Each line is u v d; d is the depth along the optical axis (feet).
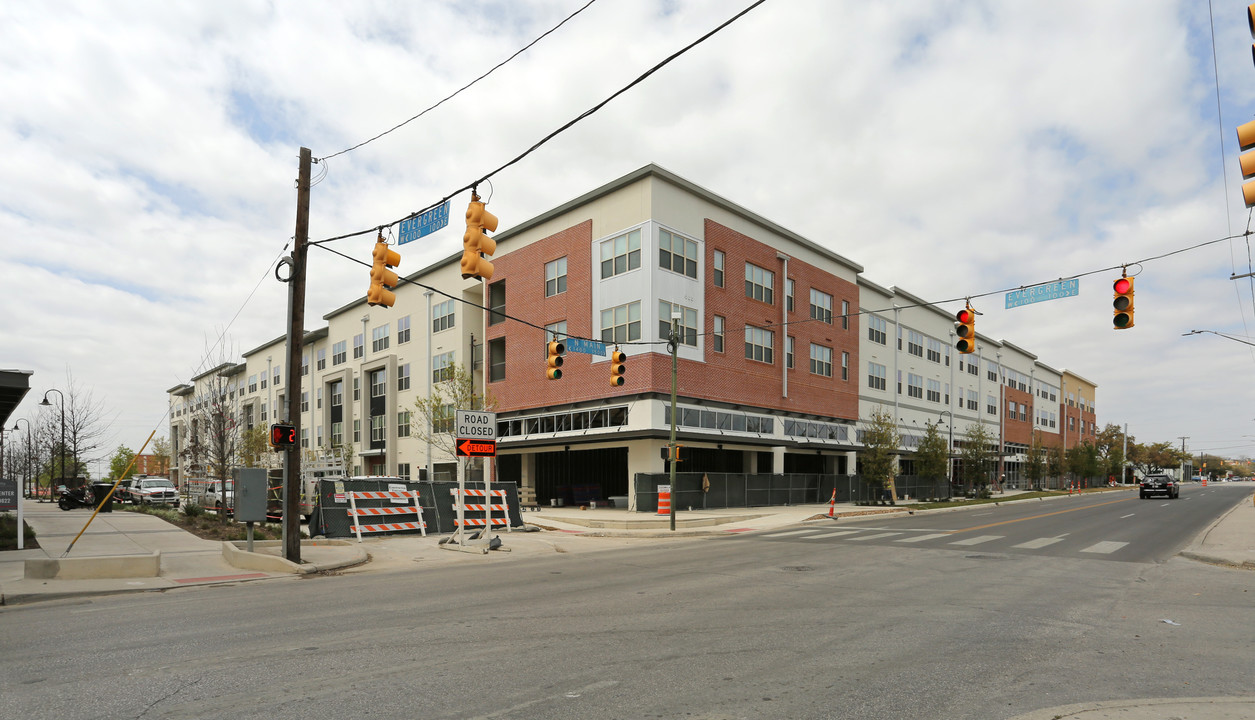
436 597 33.30
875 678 19.84
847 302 153.07
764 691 18.58
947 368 200.34
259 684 19.04
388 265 44.19
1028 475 207.00
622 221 111.24
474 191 38.24
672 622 27.32
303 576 42.22
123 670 20.48
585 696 18.07
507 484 76.02
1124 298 47.14
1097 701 17.87
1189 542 60.90
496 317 134.72
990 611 29.86
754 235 127.34
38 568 38.01
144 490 122.62
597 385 112.37
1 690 18.65
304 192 49.26
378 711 16.88
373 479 67.05
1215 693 18.62
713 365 115.34
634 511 106.01
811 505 121.49
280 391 217.97
